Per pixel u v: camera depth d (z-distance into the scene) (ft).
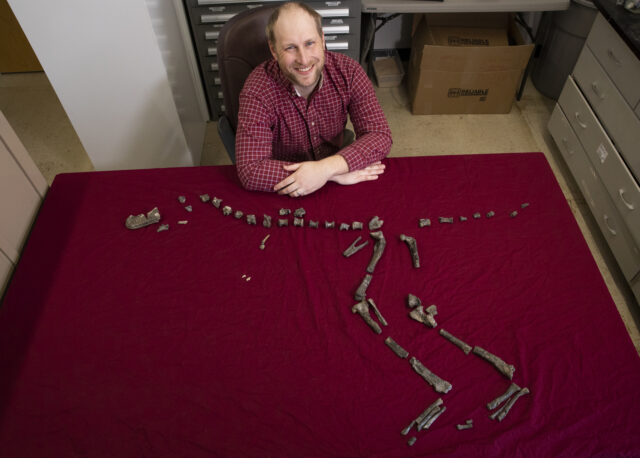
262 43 5.46
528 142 9.61
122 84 6.72
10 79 11.07
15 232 4.71
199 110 9.81
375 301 4.23
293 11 4.47
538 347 3.91
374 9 8.41
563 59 9.64
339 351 3.93
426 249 4.62
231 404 3.67
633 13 6.93
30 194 5.03
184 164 8.38
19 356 3.96
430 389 3.71
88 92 6.69
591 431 3.45
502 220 4.87
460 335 4.01
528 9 8.51
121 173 5.43
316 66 4.75
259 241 4.75
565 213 4.93
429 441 3.44
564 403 3.59
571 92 8.42
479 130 9.86
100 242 4.75
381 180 5.28
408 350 3.92
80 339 4.05
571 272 4.43
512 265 4.49
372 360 3.87
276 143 5.72
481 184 5.23
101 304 4.28
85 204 5.10
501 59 8.98
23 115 10.26
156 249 4.69
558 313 4.13
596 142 7.67
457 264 4.50
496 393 3.67
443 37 9.45
